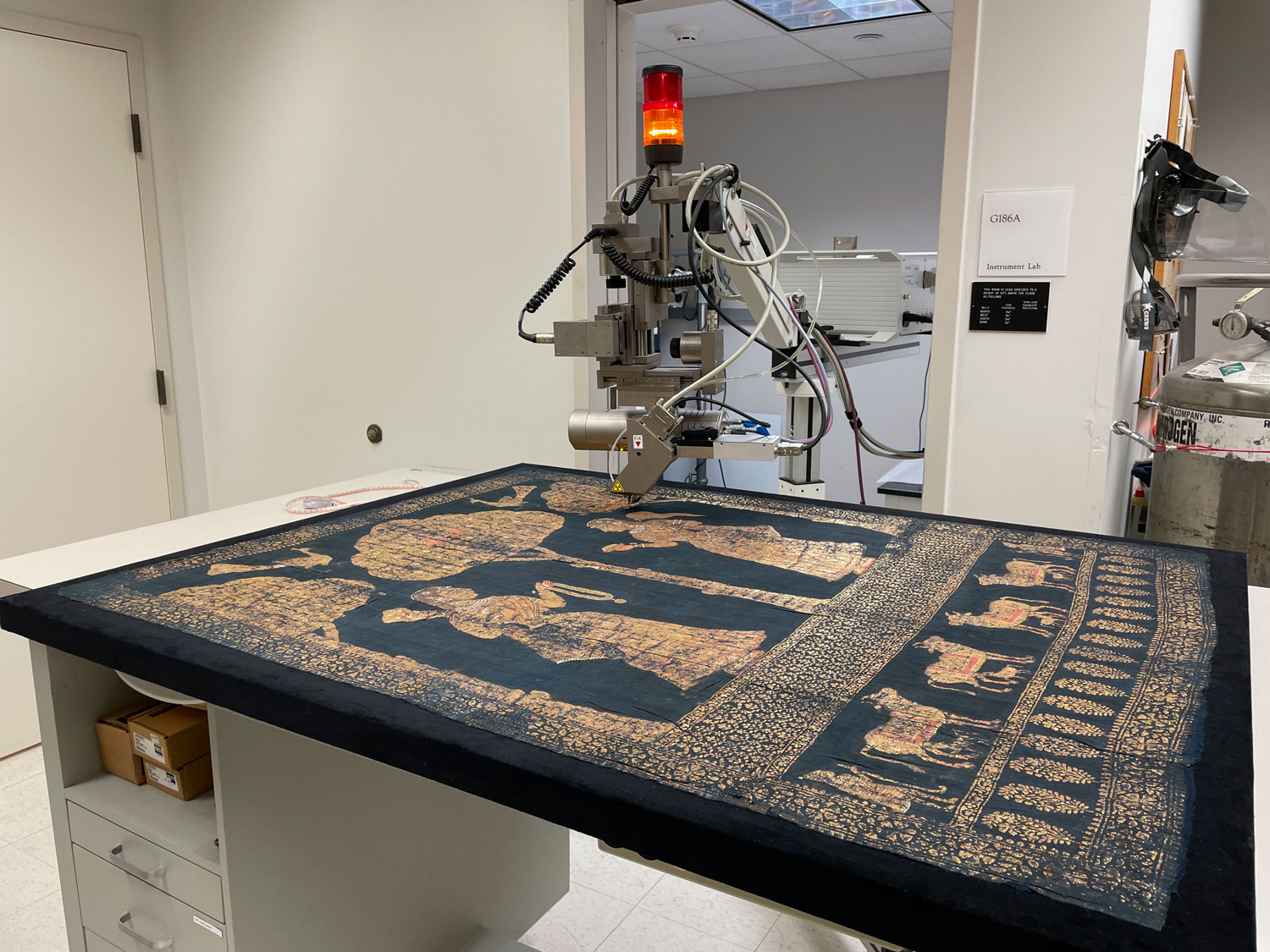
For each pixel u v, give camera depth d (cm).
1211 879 56
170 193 302
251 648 93
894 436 510
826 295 262
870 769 69
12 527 270
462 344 254
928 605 105
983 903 54
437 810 156
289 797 126
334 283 277
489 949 165
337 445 289
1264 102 391
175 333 310
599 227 130
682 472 418
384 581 115
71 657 134
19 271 264
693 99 563
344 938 140
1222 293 395
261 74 276
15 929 175
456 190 245
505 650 92
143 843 127
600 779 68
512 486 171
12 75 256
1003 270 186
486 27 230
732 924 183
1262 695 88
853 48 427
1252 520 187
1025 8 174
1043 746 72
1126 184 171
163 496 312
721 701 81
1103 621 100
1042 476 191
